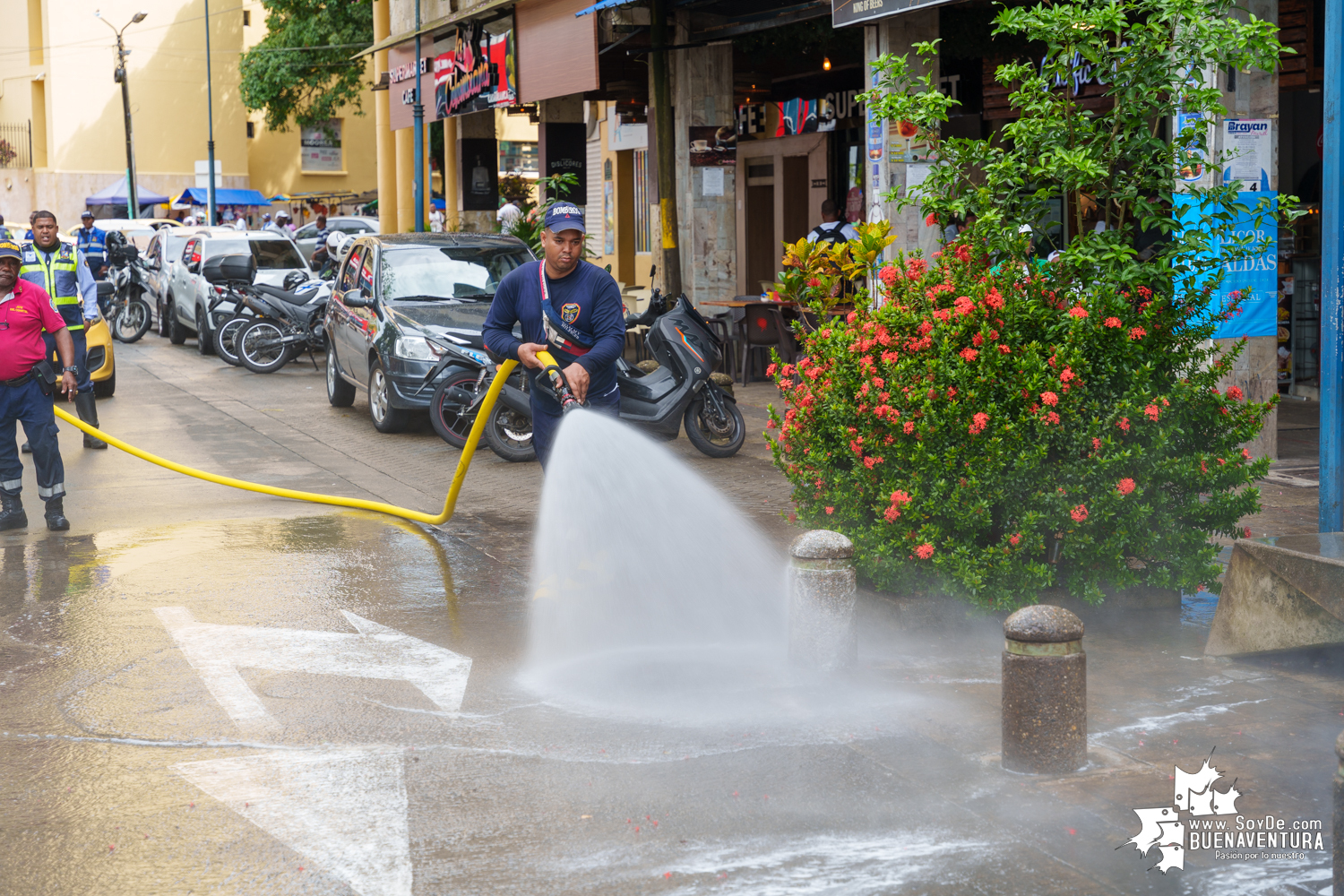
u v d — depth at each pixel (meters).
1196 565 6.31
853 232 15.12
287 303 19.08
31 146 50.66
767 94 20.84
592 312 6.66
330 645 6.20
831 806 4.25
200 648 6.17
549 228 6.54
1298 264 13.77
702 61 16.45
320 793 4.45
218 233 23.06
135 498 10.12
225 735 5.02
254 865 3.92
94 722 5.18
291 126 54.19
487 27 20.38
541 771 4.60
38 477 8.91
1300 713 4.99
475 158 23.50
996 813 4.16
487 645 6.18
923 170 12.59
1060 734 4.43
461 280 13.48
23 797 4.45
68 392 9.02
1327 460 6.51
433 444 12.67
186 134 51.09
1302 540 5.66
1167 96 6.61
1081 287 6.43
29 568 7.84
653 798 4.34
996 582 6.08
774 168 22.67
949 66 16.58
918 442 6.09
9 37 51.66
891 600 6.24
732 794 4.36
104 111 49.56
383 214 30.92
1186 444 6.42
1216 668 5.59
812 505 6.71
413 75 24.47
